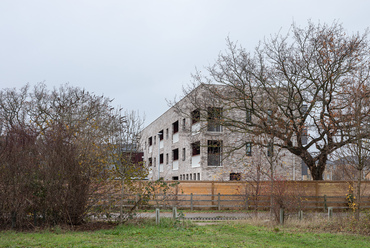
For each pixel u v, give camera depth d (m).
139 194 15.09
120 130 17.97
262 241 11.41
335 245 10.94
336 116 18.55
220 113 24.73
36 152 13.73
